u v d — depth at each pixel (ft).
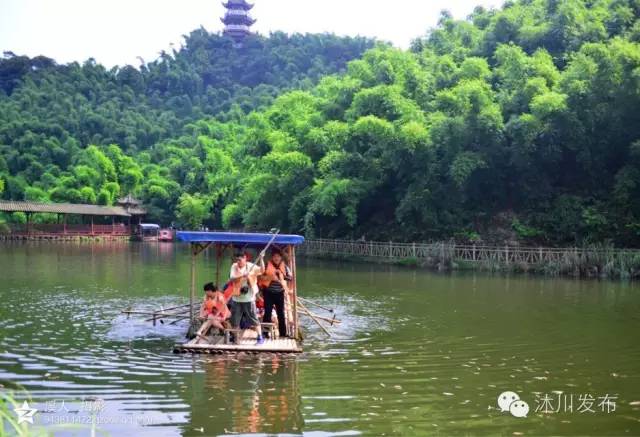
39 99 396.16
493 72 146.92
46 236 214.07
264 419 28.81
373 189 141.18
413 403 31.48
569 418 29.48
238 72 528.22
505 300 70.38
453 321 56.24
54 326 51.55
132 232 238.07
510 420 29.12
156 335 48.42
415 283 88.58
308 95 182.60
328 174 144.87
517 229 122.93
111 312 59.16
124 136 362.12
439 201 130.93
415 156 127.54
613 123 120.16
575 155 127.65
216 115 416.05
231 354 41.93
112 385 34.09
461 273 104.32
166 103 463.01
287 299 51.01
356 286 84.38
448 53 168.96
